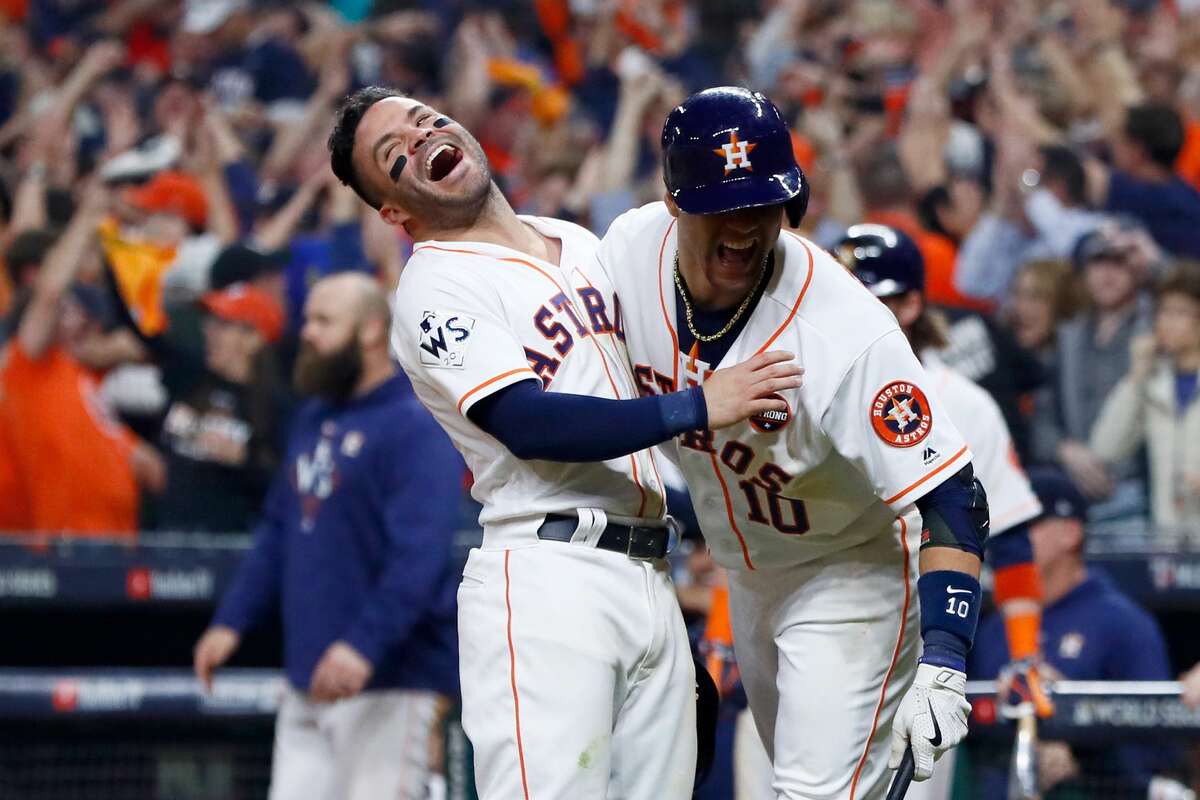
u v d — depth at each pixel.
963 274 26.25
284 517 18.94
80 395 22.23
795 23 36.88
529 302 11.62
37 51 39.09
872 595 12.36
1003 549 15.88
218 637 19.05
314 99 34.28
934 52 34.88
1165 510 22.02
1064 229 25.75
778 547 12.40
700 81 37.09
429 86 36.12
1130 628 18.20
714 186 10.66
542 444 10.98
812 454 11.48
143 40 39.34
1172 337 22.11
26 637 21.30
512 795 11.46
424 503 17.81
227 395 22.41
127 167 27.84
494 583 11.77
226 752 20.73
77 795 20.42
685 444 11.92
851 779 12.30
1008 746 17.75
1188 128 29.58
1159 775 17.83
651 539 12.00
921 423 11.09
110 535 21.86
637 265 11.88
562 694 11.45
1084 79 33.12
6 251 24.19
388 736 17.95
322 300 18.22
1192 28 34.88
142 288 23.41
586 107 37.06
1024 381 22.58
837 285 11.32
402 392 18.36
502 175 28.83
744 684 13.54
